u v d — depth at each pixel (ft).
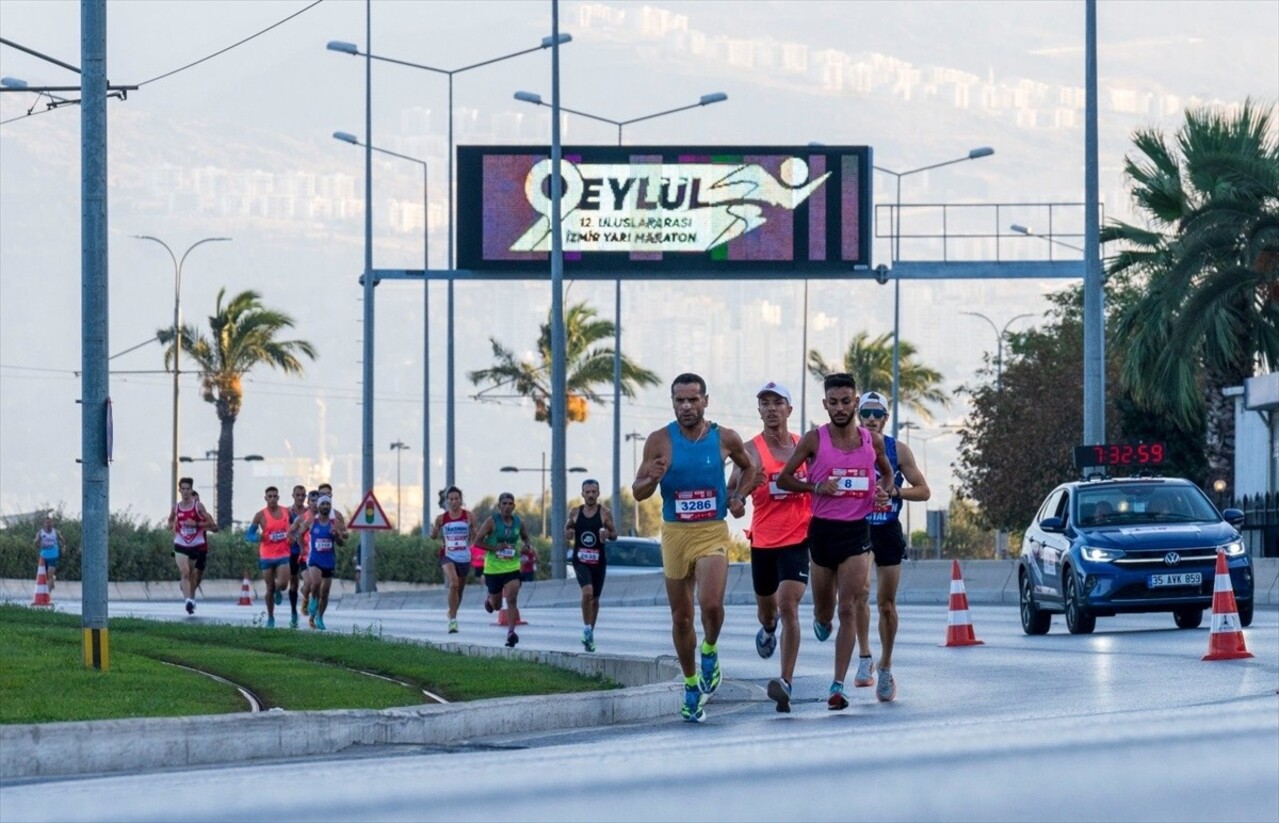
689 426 84.64
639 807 27.09
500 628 191.62
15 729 65.72
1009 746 29.71
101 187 105.91
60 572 383.24
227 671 106.22
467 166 336.08
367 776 29.25
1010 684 101.71
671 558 84.74
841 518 87.81
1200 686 94.48
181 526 204.03
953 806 27.12
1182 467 388.57
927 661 122.93
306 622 199.31
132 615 201.87
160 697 86.12
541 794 27.89
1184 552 146.41
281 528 186.29
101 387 103.96
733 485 92.89
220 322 536.01
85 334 105.09
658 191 336.08
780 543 92.07
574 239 336.29
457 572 178.19
